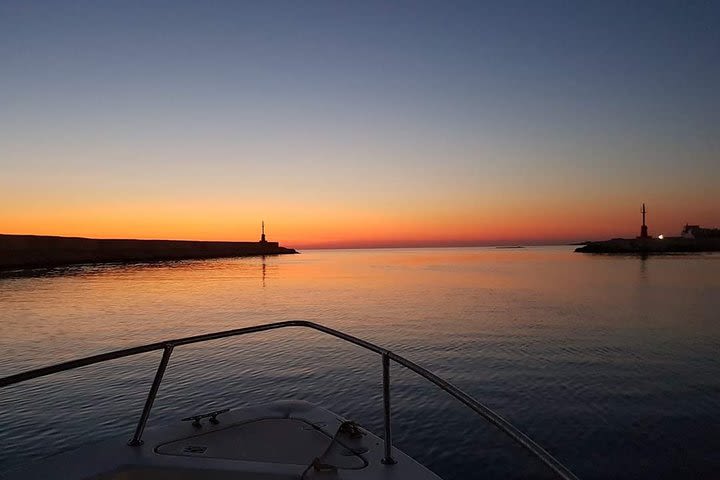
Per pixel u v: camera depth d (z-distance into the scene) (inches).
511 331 810.8
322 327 146.7
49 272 2898.6
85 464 124.0
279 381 498.0
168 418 386.0
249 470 120.8
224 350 658.8
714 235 5531.5
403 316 1020.5
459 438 349.1
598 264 3331.7
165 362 135.9
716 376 509.4
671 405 414.9
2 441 336.5
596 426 368.2
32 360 614.2
